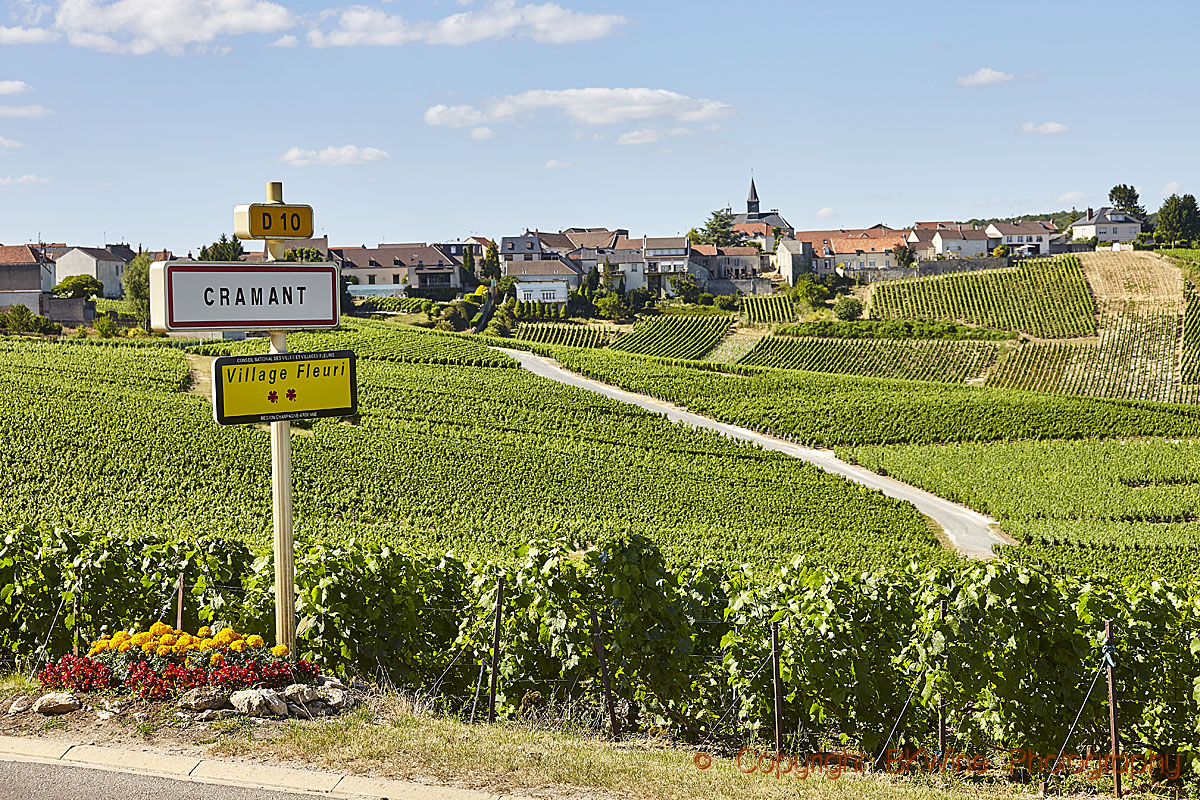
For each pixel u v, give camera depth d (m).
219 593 14.48
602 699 12.16
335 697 10.73
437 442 58.47
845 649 11.95
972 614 11.49
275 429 12.50
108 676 10.59
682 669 12.10
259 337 94.88
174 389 69.12
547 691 12.65
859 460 65.44
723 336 125.31
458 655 13.07
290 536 12.64
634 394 86.50
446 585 14.16
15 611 14.20
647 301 143.88
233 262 12.09
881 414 77.69
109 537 15.87
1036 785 11.00
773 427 73.69
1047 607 11.62
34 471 44.84
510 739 10.29
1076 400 85.12
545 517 45.00
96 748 9.26
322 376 12.72
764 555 39.28
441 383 78.25
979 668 11.38
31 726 9.77
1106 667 11.23
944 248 180.75
